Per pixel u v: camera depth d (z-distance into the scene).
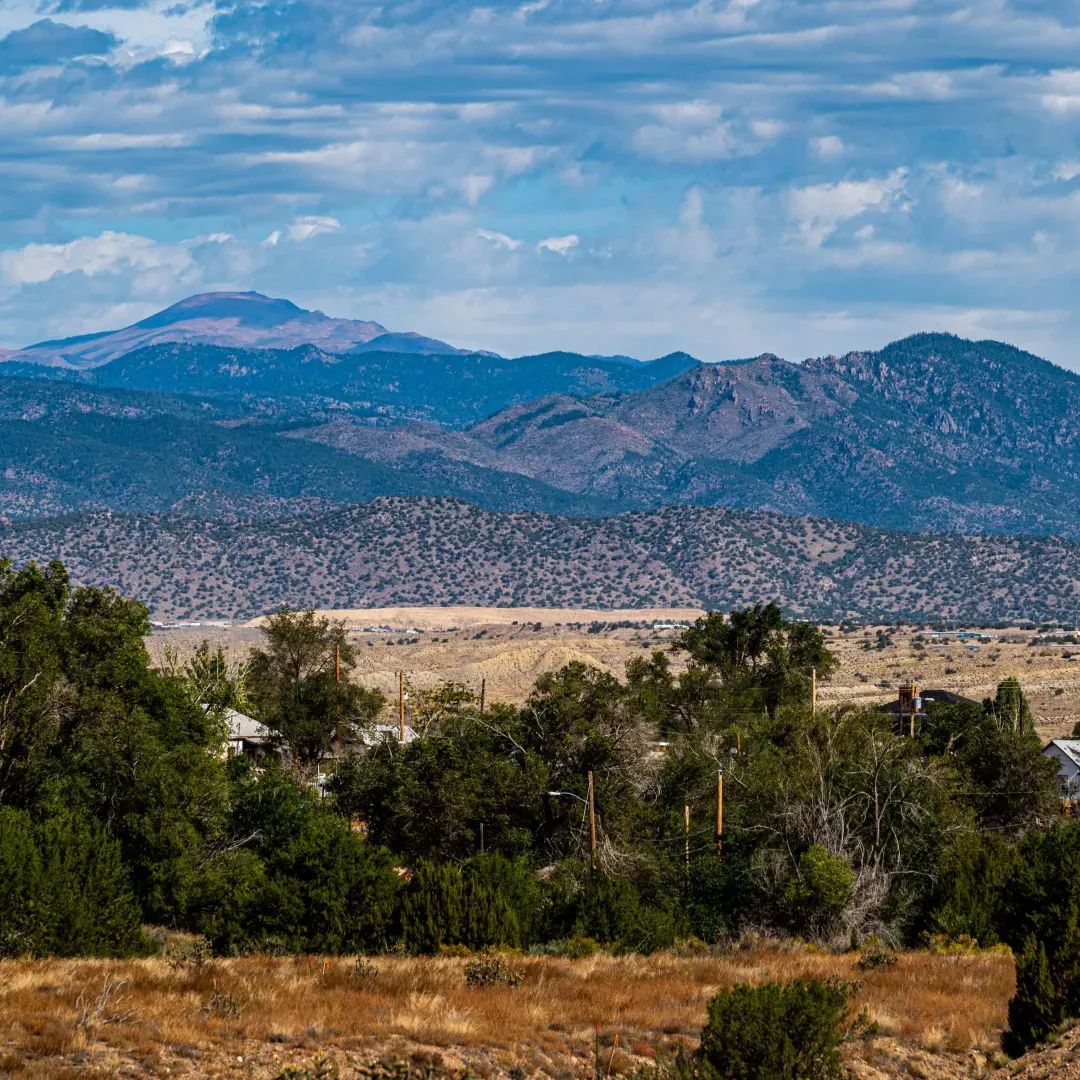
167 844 80.69
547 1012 51.06
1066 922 50.09
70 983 48.84
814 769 92.94
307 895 69.69
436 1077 42.62
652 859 95.19
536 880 85.25
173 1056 41.69
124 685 103.56
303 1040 44.56
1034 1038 48.16
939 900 85.81
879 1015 53.34
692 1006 54.16
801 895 84.62
